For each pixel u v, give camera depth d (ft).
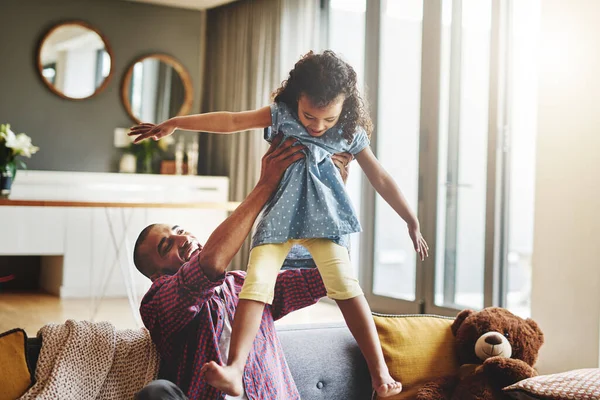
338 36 19.60
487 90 14.52
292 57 20.76
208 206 16.52
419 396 7.49
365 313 6.15
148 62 24.20
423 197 16.07
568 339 11.36
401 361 7.81
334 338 7.75
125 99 23.80
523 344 7.88
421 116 16.10
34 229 19.97
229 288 6.84
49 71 22.81
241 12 23.06
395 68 17.26
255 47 22.25
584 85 11.23
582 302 11.17
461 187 15.24
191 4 24.22
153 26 24.27
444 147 15.69
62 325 6.52
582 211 11.19
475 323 7.94
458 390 7.47
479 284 14.78
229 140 23.65
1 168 17.76
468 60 15.05
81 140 23.34
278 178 6.21
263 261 5.93
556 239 11.57
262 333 6.48
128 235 21.09
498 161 14.28
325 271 6.19
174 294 6.09
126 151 23.84
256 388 6.16
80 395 6.04
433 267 15.81
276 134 6.37
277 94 6.25
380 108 17.70
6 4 22.31
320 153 6.22
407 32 16.90
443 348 8.05
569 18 11.50
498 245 14.37
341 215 6.24
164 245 6.71
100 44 23.50
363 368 7.79
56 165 23.06
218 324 6.37
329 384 7.56
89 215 20.62
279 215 6.06
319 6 19.90
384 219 17.53
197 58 24.95
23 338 6.11
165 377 6.53
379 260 17.70
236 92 23.21
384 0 17.62
